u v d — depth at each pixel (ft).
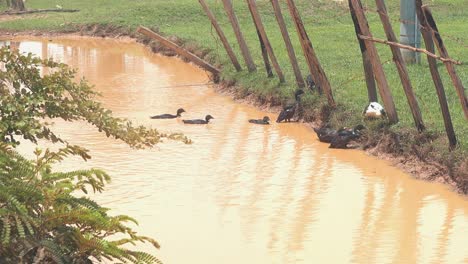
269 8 268.41
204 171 92.48
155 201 80.43
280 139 110.11
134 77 172.04
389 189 85.51
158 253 66.13
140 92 151.84
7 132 48.26
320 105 117.91
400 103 113.19
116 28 269.85
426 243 69.51
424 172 90.12
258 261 64.90
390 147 98.43
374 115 105.91
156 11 282.15
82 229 43.34
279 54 173.27
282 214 77.05
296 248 67.92
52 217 41.88
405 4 150.71
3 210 39.88
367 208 79.10
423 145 94.22
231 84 150.41
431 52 91.40
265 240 69.77
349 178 89.97
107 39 265.13
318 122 117.08
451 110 107.76
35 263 39.63
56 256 40.34
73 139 107.86
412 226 73.92
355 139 104.68
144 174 90.38
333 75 139.33
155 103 139.85
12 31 289.12
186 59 193.88
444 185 86.48
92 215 42.57
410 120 102.99
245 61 151.43
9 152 45.39
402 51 152.05
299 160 98.22
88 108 50.72
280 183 87.92
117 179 88.12
